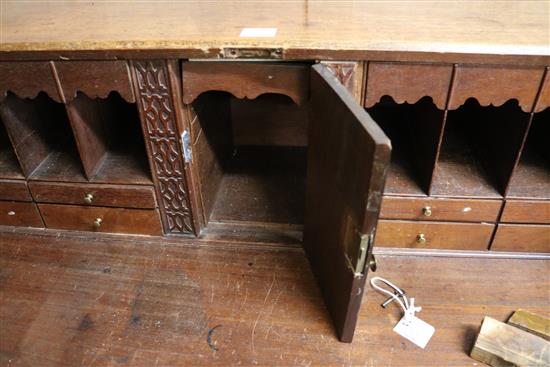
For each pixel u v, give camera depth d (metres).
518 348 1.05
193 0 1.47
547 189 1.28
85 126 1.31
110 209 1.40
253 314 1.20
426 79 1.08
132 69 1.12
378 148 0.77
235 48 1.06
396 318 1.18
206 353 1.10
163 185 1.33
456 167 1.37
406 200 1.27
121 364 1.08
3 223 1.50
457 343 1.12
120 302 1.24
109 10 1.38
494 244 1.35
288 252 1.38
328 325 1.17
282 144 1.90
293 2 1.42
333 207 1.06
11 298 1.26
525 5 1.35
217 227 1.47
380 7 1.35
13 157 1.48
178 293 1.26
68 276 1.32
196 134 1.32
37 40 1.11
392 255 1.37
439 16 1.25
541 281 1.28
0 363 1.09
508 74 1.05
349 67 1.07
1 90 1.18
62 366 1.08
